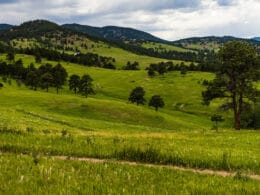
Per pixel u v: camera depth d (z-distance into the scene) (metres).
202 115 180.62
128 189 11.73
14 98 129.50
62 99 128.12
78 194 10.84
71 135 28.88
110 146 23.06
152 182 13.11
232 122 163.00
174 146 26.20
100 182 12.33
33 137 25.25
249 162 20.58
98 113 119.19
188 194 11.48
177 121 128.50
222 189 12.46
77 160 16.97
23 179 12.23
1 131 27.25
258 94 72.50
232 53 70.12
